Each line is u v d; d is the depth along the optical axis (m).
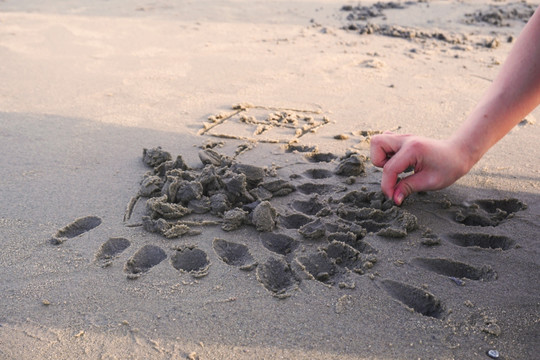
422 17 1.93
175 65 1.33
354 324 0.53
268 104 1.06
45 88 1.16
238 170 0.74
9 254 0.62
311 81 1.20
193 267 0.62
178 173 0.73
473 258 0.62
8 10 1.98
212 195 0.71
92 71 1.28
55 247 0.63
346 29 1.75
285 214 0.70
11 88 1.16
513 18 1.93
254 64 1.33
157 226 0.66
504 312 0.54
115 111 1.03
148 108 1.05
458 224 0.68
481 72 1.29
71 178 0.78
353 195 0.73
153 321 0.54
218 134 0.92
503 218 0.69
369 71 1.28
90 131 0.94
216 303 0.56
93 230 0.66
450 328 0.53
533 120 0.97
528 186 0.75
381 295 0.57
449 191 0.74
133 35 1.64
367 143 0.89
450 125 0.97
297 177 0.78
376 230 0.67
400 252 0.63
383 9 2.08
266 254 0.62
